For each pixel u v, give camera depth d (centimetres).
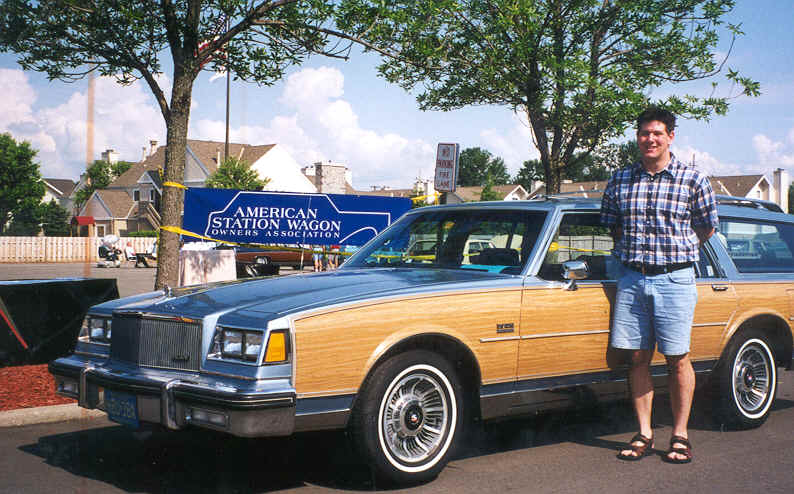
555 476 414
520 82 875
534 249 453
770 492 389
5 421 514
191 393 350
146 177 5331
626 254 452
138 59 697
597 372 465
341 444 474
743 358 539
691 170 443
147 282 2012
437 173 832
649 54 923
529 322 432
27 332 685
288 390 346
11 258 3672
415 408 389
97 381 395
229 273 806
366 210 839
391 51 696
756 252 569
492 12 826
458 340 403
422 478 389
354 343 367
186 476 406
